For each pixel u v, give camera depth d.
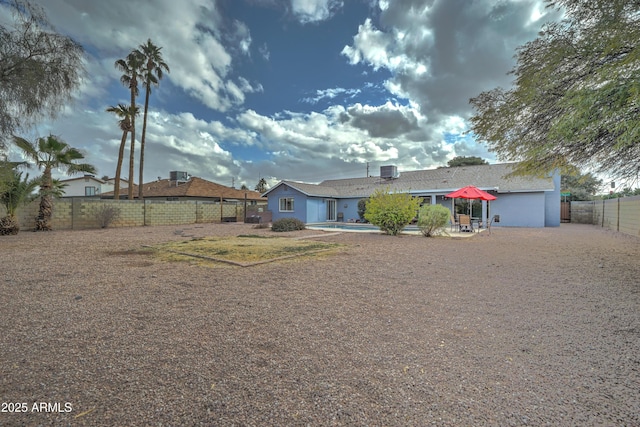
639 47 4.22
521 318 3.64
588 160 6.95
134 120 23.09
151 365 2.48
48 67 8.17
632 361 2.60
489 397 2.10
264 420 1.84
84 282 5.28
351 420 1.84
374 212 14.42
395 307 4.05
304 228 18.27
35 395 2.06
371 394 2.12
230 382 2.25
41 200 15.27
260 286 5.11
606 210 18.31
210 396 2.07
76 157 15.62
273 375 2.35
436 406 1.99
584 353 2.75
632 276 5.76
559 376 2.37
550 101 6.33
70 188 34.62
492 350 2.81
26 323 3.39
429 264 7.04
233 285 5.16
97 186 35.72
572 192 29.73
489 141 7.95
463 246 10.20
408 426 1.79
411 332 3.23
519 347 2.88
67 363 2.50
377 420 1.85
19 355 2.63
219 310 3.89
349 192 25.52
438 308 4.01
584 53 5.52
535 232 15.38
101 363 2.51
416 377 2.34
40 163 14.68
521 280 5.51
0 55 7.36
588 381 2.30
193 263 7.11
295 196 22.34
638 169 6.74
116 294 4.57
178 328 3.29
